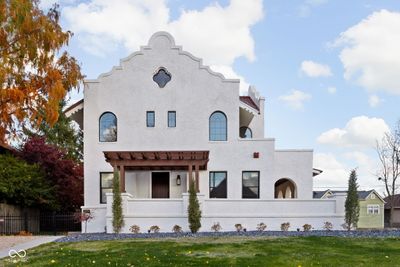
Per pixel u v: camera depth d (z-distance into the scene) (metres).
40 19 18.70
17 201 25.59
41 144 30.53
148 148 25.05
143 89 25.36
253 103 32.09
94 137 24.95
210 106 25.39
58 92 19.97
